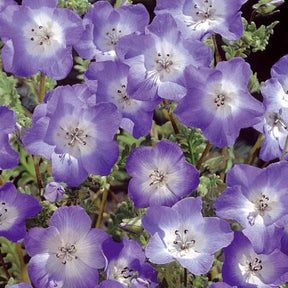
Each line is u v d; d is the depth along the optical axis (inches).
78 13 14.8
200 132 14.5
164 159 13.1
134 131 13.4
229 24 13.5
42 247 12.8
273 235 12.6
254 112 12.9
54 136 12.9
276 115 13.8
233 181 12.7
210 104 13.1
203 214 13.7
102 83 13.4
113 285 12.3
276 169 12.7
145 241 14.1
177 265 14.0
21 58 13.7
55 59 13.7
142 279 12.9
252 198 12.8
